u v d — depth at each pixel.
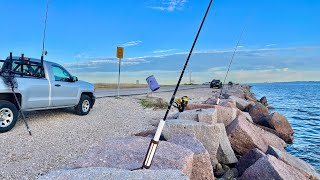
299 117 26.48
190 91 46.50
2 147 7.78
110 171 4.07
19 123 10.98
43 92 10.97
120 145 5.83
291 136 15.12
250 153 8.13
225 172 8.20
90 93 14.47
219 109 12.59
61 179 3.88
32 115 12.76
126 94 28.78
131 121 13.43
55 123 11.45
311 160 11.35
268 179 6.27
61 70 12.40
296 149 13.26
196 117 10.51
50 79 11.41
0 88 9.25
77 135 9.70
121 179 3.86
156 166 5.07
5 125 9.42
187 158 5.36
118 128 11.44
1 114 9.35
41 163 6.73
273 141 11.80
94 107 17.11
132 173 4.02
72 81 12.90
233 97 23.88
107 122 12.59
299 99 55.50
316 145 14.14
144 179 3.87
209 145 8.38
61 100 12.04
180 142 6.76
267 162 6.48
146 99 23.95
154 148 4.23
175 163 5.13
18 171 6.16
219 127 8.45
